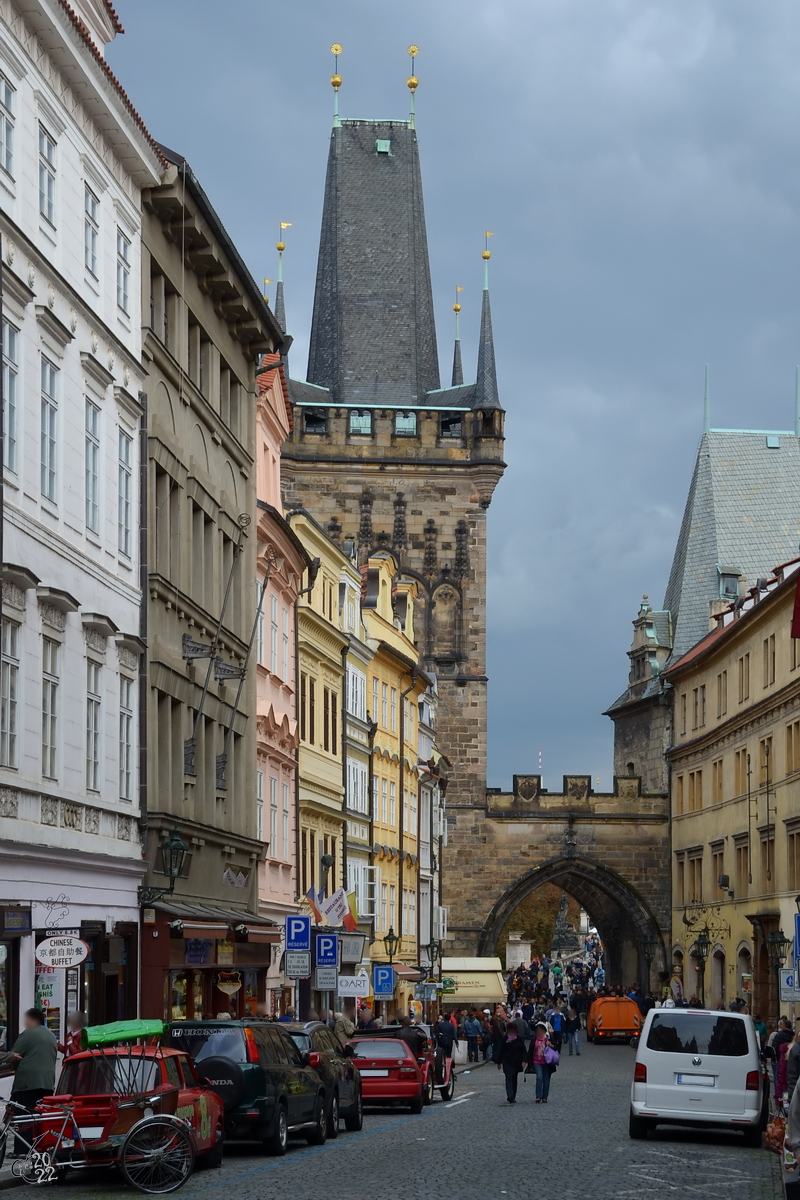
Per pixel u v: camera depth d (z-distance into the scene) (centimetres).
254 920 5331
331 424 12075
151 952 4162
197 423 4956
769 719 9069
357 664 8244
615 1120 4350
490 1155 3225
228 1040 3197
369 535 12038
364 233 12738
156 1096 2588
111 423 4038
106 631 3872
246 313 5425
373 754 8662
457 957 11581
